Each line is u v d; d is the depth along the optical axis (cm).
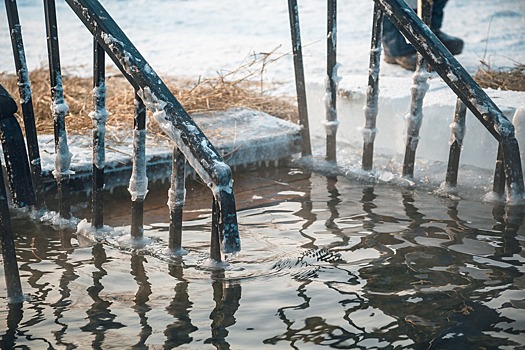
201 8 1473
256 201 491
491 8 1443
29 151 454
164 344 303
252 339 306
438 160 557
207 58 957
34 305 340
